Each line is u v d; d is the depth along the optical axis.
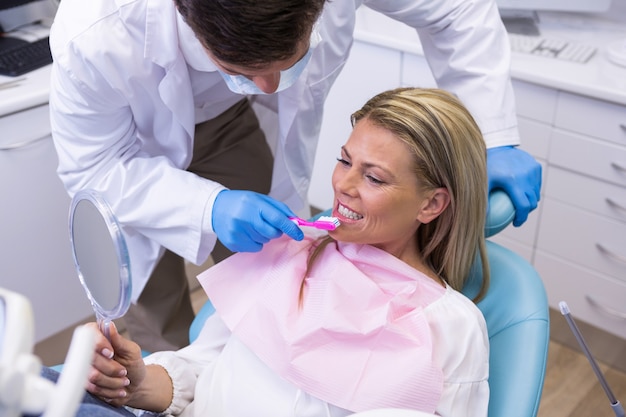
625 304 1.96
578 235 1.97
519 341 1.10
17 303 0.47
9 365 0.43
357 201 1.04
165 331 1.73
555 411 1.92
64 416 0.43
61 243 1.91
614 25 2.11
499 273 1.18
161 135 1.29
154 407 1.05
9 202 1.76
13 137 1.71
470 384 1.01
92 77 1.10
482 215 1.11
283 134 1.38
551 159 1.93
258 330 1.06
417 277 1.07
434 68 1.49
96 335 0.84
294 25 0.80
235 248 1.11
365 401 0.98
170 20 1.06
